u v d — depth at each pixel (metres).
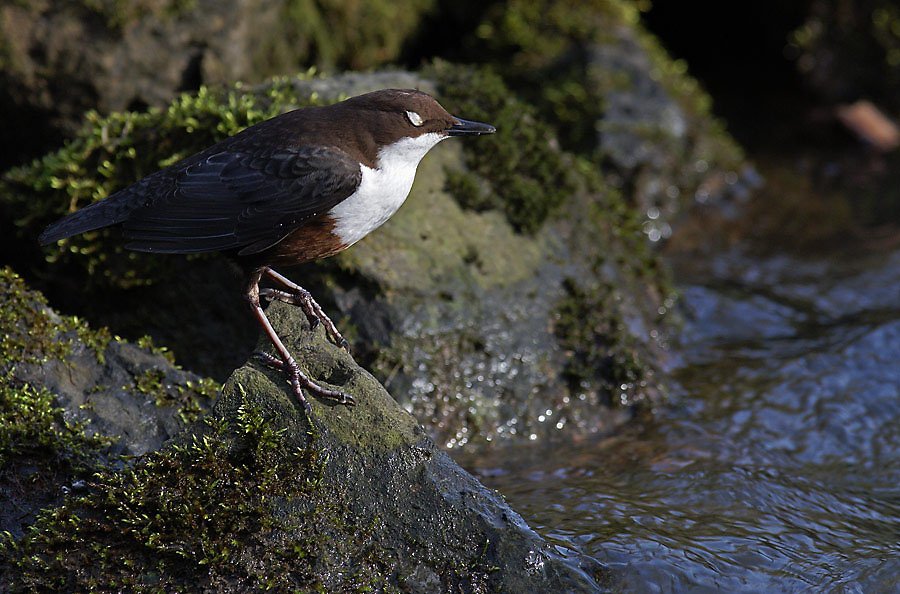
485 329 8.76
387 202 6.97
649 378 9.41
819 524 7.16
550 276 9.35
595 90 14.27
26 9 10.83
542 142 9.88
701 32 18.94
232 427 6.04
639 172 13.95
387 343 8.34
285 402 6.13
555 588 5.63
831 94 18.16
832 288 12.15
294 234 6.79
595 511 7.14
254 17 12.00
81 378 7.07
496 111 9.70
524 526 5.88
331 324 6.87
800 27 17.97
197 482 5.90
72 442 6.61
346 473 5.95
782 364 10.09
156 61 11.25
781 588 6.21
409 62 15.35
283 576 5.59
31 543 5.82
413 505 5.86
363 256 8.42
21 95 10.98
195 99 9.30
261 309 6.76
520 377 8.82
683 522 7.00
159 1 11.13
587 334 9.23
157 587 5.59
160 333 8.77
